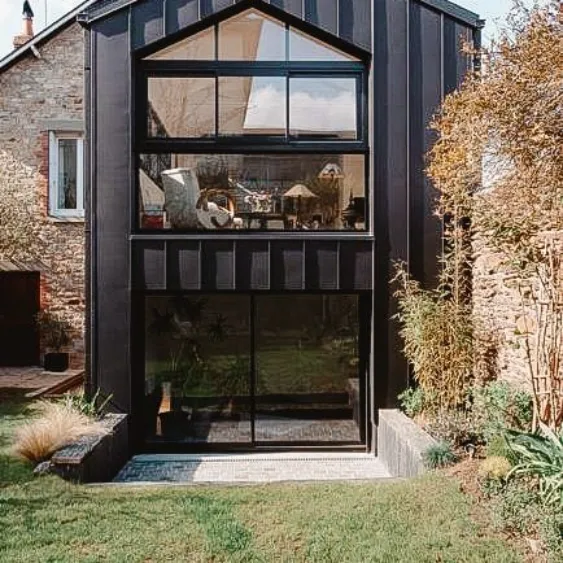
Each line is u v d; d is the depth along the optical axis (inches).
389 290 357.4
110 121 355.9
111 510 215.2
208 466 339.3
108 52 356.5
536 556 175.9
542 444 208.8
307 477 317.1
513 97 256.8
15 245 500.1
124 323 355.3
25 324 577.6
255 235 355.9
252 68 366.6
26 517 207.6
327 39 365.4
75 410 330.3
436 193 358.6
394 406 355.6
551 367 248.1
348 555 180.4
